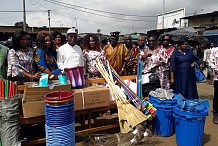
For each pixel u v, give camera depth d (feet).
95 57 14.85
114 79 14.19
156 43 17.19
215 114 15.40
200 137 11.13
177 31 32.65
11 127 9.95
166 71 15.21
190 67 14.57
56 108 9.06
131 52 17.72
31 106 10.11
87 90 11.75
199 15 55.83
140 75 14.33
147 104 12.50
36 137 11.75
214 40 47.14
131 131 12.08
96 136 12.58
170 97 12.69
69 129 9.43
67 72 11.98
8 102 9.82
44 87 10.27
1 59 10.64
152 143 12.11
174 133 13.38
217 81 14.83
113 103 12.84
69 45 13.32
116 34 16.17
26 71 11.39
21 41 11.37
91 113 13.34
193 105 11.09
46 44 12.15
